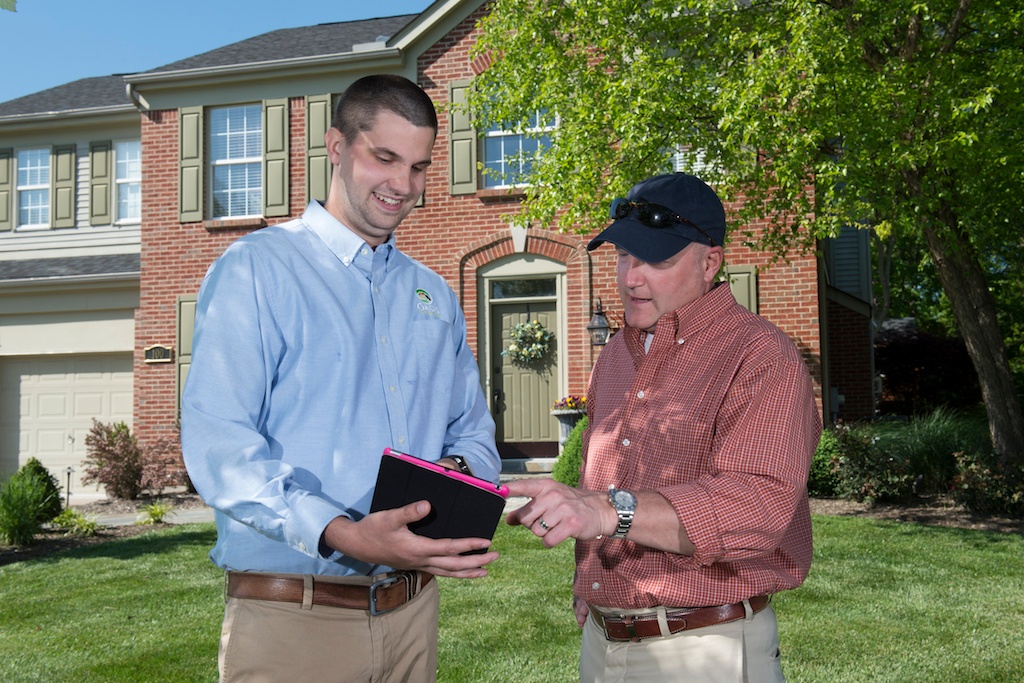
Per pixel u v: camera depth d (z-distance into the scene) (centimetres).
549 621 519
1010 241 1073
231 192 1320
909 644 469
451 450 233
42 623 541
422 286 231
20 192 1483
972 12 831
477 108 985
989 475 891
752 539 177
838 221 805
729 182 902
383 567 206
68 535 909
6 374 1402
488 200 1223
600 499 174
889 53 877
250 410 189
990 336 970
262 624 196
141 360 1302
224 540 202
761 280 1138
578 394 1179
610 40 877
